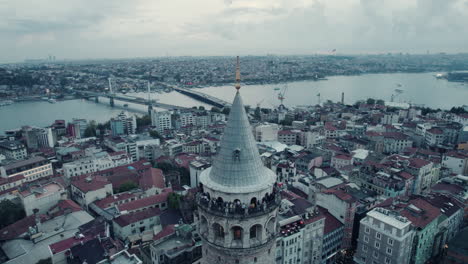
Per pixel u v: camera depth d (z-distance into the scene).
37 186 165.38
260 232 42.94
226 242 42.31
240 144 43.06
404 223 112.06
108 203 158.88
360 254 121.50
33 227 130.38
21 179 185.50
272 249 45.69
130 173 199.00
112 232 147.00
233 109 43.75
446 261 115.38
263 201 42.94
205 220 45.47
